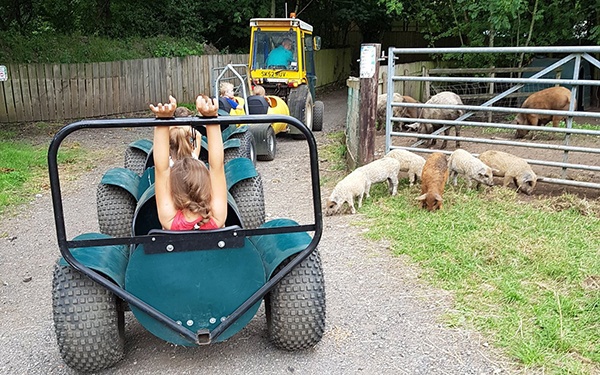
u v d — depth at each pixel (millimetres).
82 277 3053
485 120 12039
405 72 13703
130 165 5934
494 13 12219
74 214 6527
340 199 5934
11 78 13570
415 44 26328
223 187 3066
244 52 21297
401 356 3354
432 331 3621
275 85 11516
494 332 3562
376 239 5238
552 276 4289
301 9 23375
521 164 6262
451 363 3268
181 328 2959
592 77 14375
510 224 5324
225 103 7789
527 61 14227
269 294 3383
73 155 9734
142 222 3551
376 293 4184
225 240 2930
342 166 8406
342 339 3553
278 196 7047
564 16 13328
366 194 6320
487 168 6160
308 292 3197
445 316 3785
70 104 14648
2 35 14664
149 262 2920
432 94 13555
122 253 3305
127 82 15781
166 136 2969
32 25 18094
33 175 8242
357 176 6078
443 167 5980
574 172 7285
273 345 3484
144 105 16328
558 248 4723
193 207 2951
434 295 4109
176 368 3270
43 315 4035
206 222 3008
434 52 6809
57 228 2814
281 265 3191
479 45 14109
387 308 3943
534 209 5762
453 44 23797
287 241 3266
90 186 7809
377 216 5848
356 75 26562
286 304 3193
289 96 11211
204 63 17781
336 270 4613
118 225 4828
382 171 6293
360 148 7352
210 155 3016
